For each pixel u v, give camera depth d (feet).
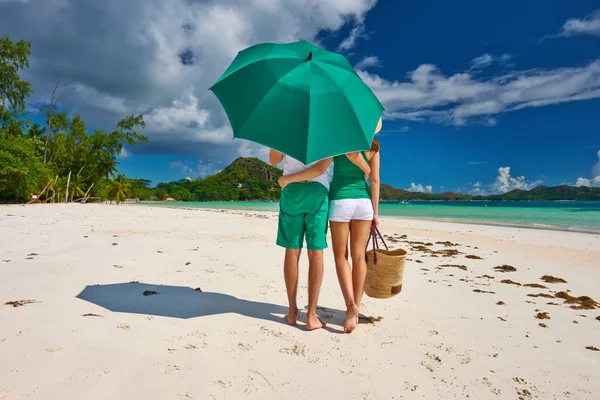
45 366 6.95
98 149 165.68
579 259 25.72
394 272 10.34
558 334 10.70
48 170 135.33
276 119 8.37
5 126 122.31
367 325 10.68
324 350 8.77
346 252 10.37
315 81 8.47
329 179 10.23
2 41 115.24
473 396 7.14
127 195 212.23
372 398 6.84
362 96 8.96
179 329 9.32
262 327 9.88
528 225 59.36
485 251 29.17
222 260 19.01
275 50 9.35
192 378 7.01
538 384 7.73
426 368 8.18
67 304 10.57
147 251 20.61
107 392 6.28
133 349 7.98
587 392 7.47
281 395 6.71
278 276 15.88
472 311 12.60
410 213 113.50
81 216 49.85
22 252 18.56
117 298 11.50
